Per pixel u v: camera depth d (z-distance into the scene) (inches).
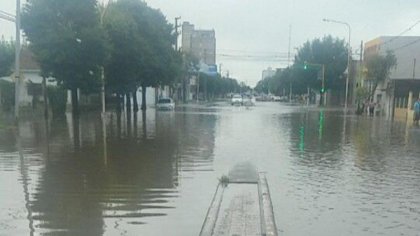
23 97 1615.4
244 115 1777.8
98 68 1312.7
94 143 782.5
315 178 493.4
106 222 322.0
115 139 848.9
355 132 1093.1
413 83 1978.3
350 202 388.5
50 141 799.7
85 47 1236.5
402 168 568.1
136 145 762.2
